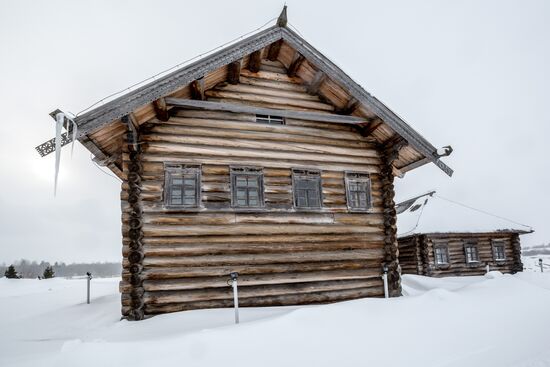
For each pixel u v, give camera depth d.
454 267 18.39
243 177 7.68
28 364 3.81
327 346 4.45
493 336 5.00
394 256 8.32
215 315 6.10
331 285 7.73
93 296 11.42
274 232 7.50
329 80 8.03
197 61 6.68
